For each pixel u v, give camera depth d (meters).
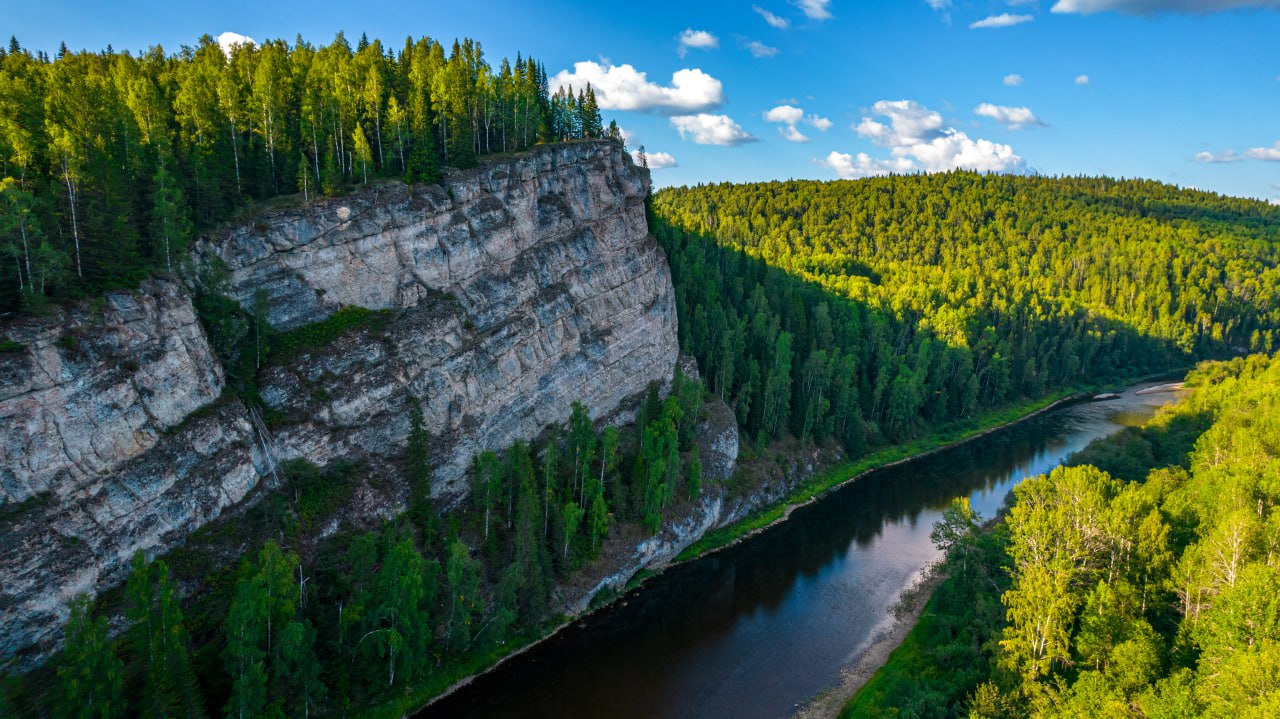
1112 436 103.00
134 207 59.62
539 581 67.44
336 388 65.25
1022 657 51.97
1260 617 42.84
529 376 82.50
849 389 122.00
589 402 91.25
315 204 69.25
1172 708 41.00
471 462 74.19
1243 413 88.44
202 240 62.09
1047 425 140.75
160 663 43.09
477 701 59.00
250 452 58.66
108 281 52.50
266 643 49.28
